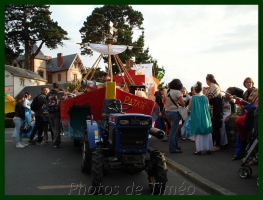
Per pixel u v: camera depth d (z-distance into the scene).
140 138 6.89
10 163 9.57
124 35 49.25
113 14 57.00
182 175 8.12
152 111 10.48
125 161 6.81
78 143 12.71
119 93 10.44
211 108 10.39
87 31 54.81
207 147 9.89
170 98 10.33
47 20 70.94
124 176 8.05
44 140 13.55
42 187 7.14
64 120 10.78
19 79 69.25
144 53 51.09
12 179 7.81
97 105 10.42
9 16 69.62
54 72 87.00
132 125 6.76
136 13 57.25
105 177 7.96
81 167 8.79
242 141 8.93
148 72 28.95
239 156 9.07
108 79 12.07
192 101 9.98
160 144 12.13
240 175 7.34
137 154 6.93
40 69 84.75
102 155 6.70
